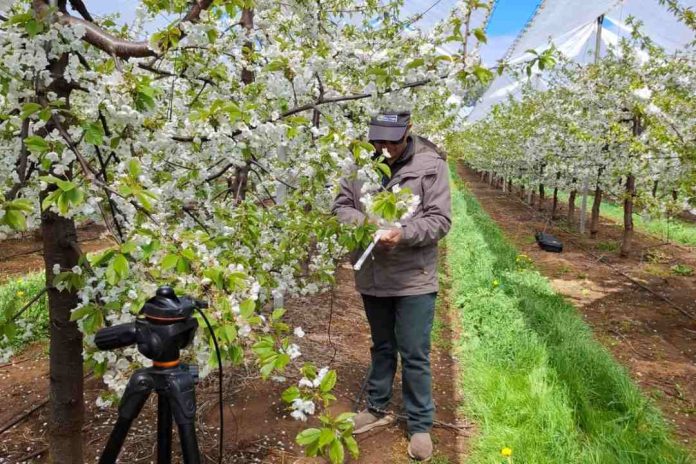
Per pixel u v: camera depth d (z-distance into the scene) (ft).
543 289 21.50
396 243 8.59
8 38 4.87
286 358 4.89
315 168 7.88
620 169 25.75
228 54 7.48
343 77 8.47
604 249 32.32
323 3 10.62
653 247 32.91
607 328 18.03
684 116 21.79
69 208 4.73
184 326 5.21
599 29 34.50
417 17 15.75
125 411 5.31
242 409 10.80
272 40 8.49
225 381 11.85
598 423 10.55
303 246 10.62
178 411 5.27
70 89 5.75
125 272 4.58
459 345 15.51
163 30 5.64
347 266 24.29
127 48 5.67
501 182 86.33
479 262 24.86
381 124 8.81
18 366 13.01
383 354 10.34
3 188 5.72
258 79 7.62
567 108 34.50
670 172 22.36
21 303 16.15
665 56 24.66
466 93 7.21
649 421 10.89
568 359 13.26
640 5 29.76
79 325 5.60
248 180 11.51
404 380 9.79
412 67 6.87
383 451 9.86
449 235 34.04
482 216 43.83
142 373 5.31
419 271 9.40
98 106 5.06
